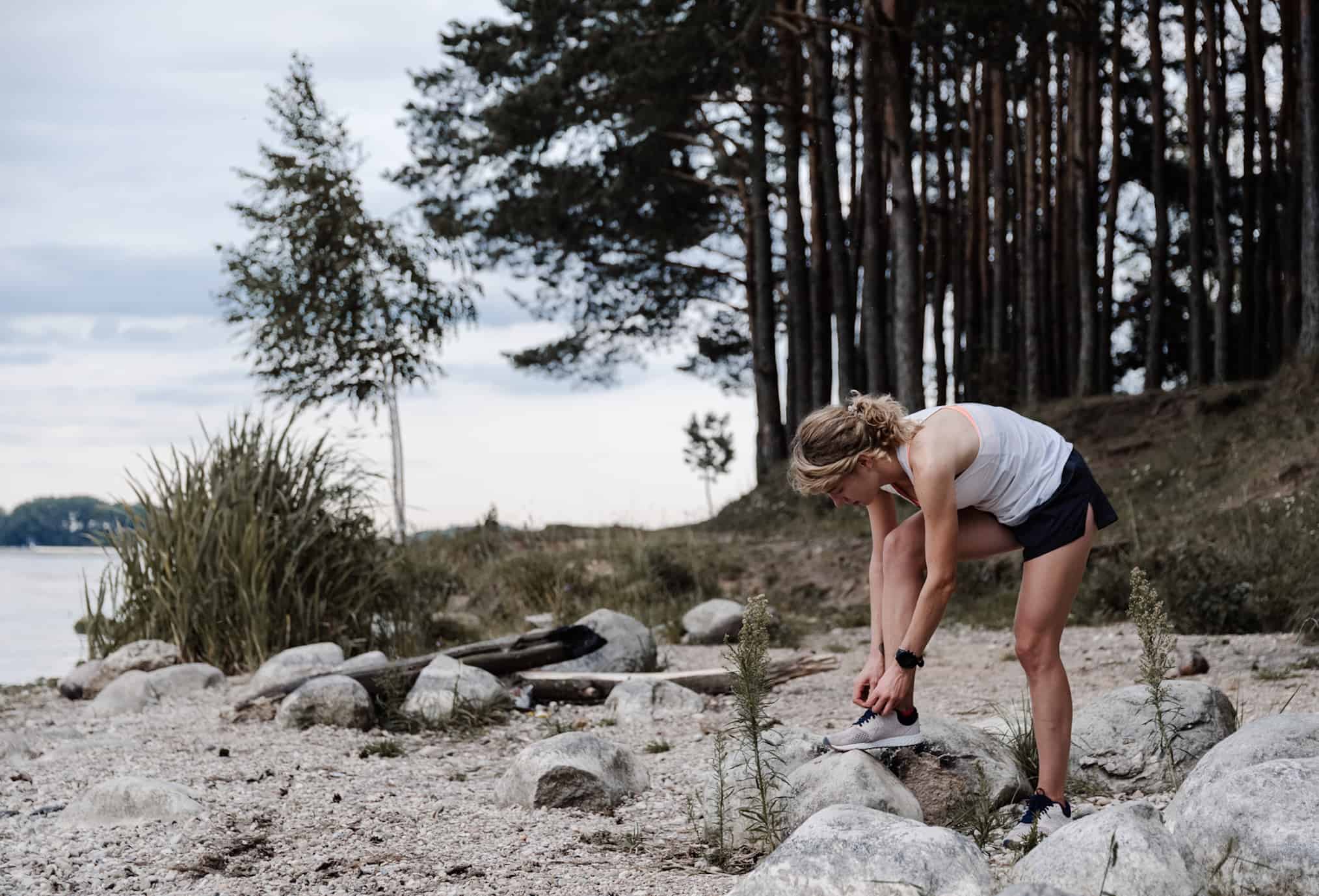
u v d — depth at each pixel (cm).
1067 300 2398
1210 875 251
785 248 2477
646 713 571
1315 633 723
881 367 1859
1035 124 2642
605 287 2522
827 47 2042
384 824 361
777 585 1255
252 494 820
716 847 330
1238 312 2578
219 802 397
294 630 804
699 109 2219
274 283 1530
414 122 2236
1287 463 1250
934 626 304
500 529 1512
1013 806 350
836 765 329
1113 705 394
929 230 2664
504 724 569
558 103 1900
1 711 672
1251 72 2186
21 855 331
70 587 2025
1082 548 296
